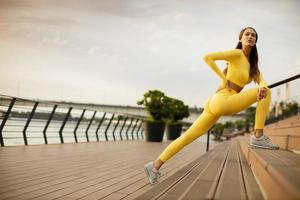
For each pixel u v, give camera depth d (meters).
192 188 2.48
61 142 10.35
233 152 7.16
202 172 3.49
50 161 5.61
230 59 3.15
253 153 3.21
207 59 3.10
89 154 7.24
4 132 7.90
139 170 4.97
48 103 9.04
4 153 6.45
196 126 3.26
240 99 3.09
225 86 3.19
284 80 4.74
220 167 4.01
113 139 14.92
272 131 6.67
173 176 3.32
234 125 50.69
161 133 15.39
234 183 2.60
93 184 3.68
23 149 7.43
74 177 4.11
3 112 7.86
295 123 4.27
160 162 3.34
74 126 11.24
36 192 3.14
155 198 2.22
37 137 9.18
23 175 4.10
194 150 10.34
